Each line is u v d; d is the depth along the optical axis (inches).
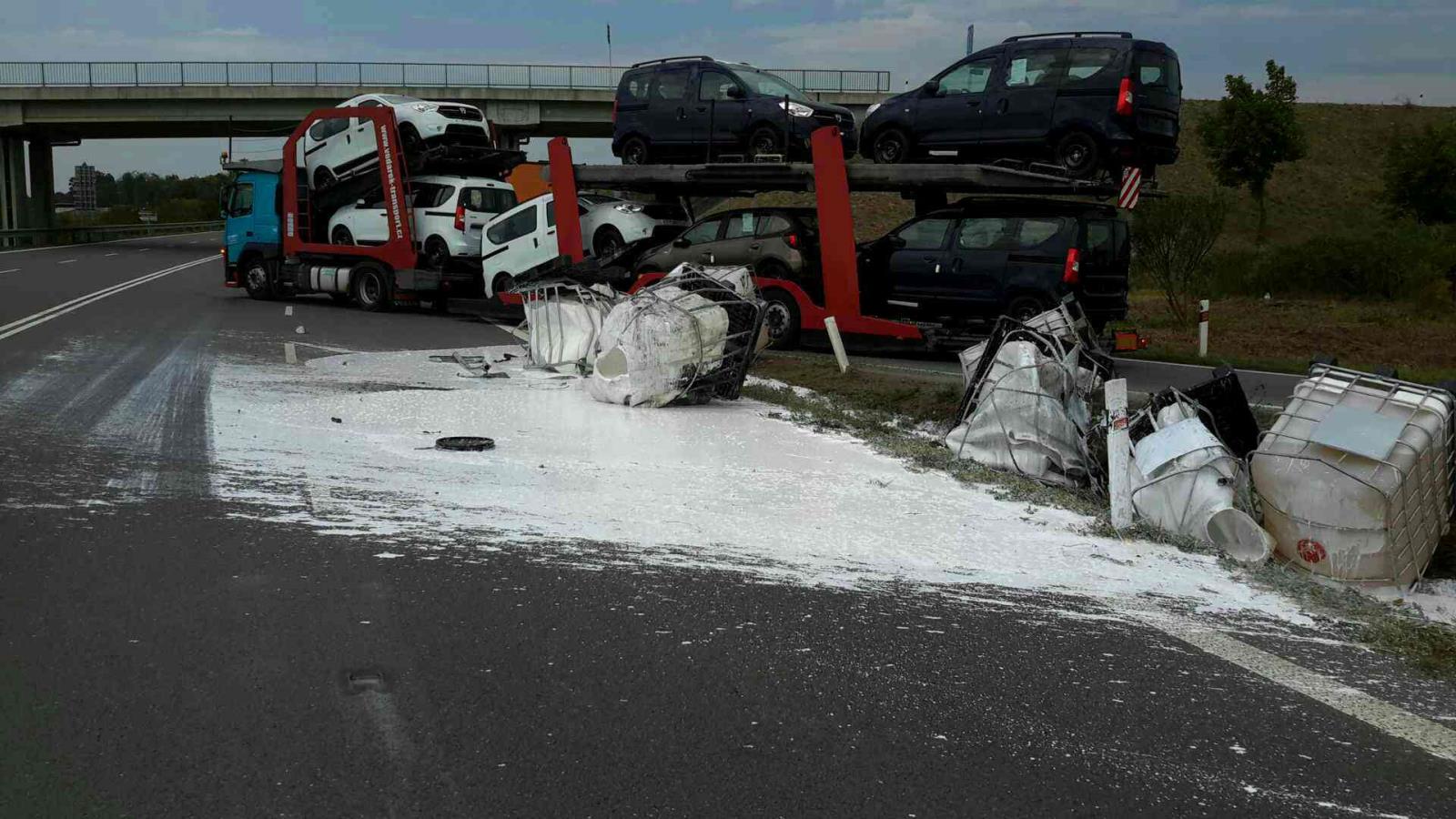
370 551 242.8
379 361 574.6
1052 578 247.1
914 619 214.5
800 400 480.4
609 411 445.1
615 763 150.4
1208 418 322.3
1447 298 1111.0
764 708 170.1
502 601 213.9
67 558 229.5
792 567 245.1
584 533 265.3
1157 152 590.6
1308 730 172.9
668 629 202.2
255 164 957.8
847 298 611.8
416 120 867.4
